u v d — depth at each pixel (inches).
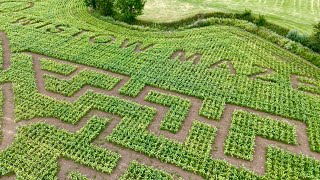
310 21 2081.7
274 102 1306.6
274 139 1132.5
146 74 1475.1
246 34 1877.5
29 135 1114.1
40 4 2283.5
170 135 1137.4
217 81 1425.9
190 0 2439.7
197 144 1087.0
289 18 2119.8
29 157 1035.3
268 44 1770.4
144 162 1033.5
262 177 977.5
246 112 1243.2
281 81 1443.2
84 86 1406.3
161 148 1071.6
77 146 1074.7
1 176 987.3
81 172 995.3
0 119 1191.6
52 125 1163.3
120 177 974.4
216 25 2006.6
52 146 1074.1
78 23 2001.7
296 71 1523.1
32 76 1440.7
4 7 2185.0
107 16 2110.0
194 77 1456.7
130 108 1256.2
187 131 1157.1
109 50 1685.5
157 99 1311.5
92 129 1152.2
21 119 1195.9
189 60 1595.7
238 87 1392.7
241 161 1040.2
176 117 1208.8
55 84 1393.9
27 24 1968.5
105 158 1034.1
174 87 1386.6
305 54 1643.7
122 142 1091.9
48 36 1812.3
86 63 1556.3
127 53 1656.0
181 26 2037.4
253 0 2476.6
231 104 1307.8
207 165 1019.9
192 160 1029.8
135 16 2038.6
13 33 1831.9
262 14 2159.2
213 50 1694.1
